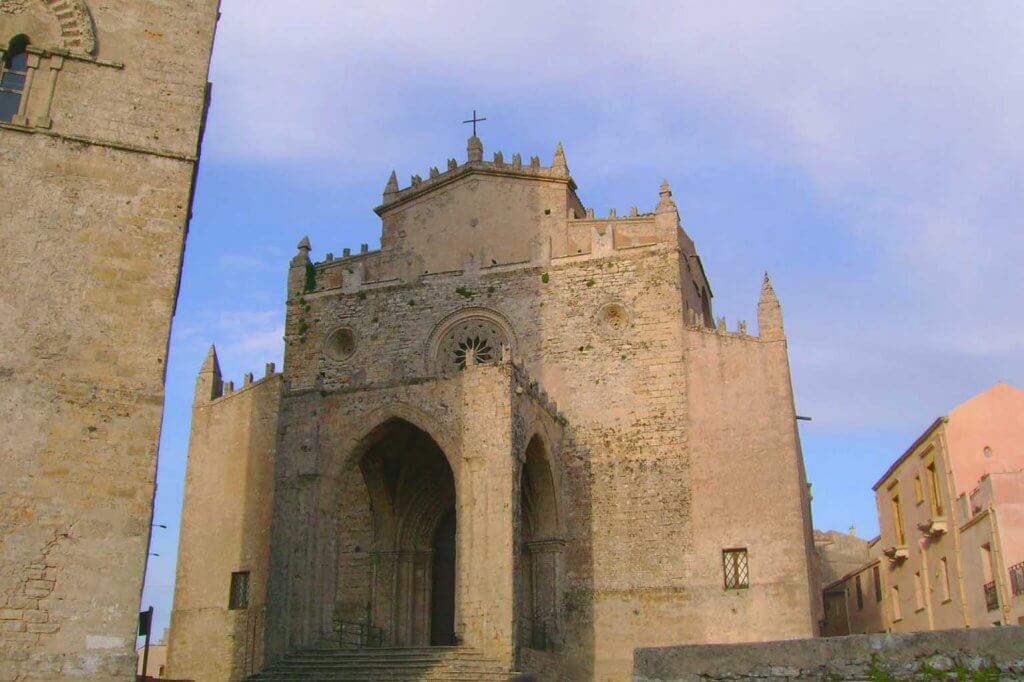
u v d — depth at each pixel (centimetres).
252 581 4412
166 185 2528
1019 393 4334
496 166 4875
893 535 5256
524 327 4591
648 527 4138
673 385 4294
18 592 2139
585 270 4584
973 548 3956
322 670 3488
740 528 4025
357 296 4900
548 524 4156
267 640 3703
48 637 2133
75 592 2180
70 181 2447
